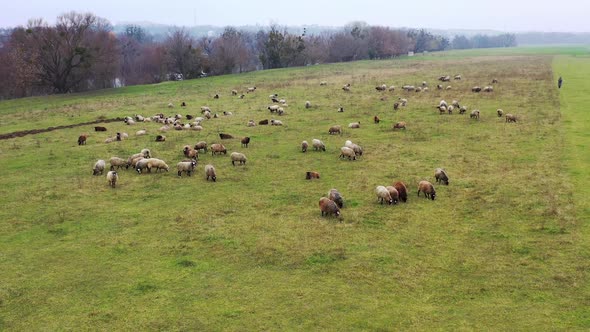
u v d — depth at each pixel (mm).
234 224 22453
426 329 14227
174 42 122500
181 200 26016
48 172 31875
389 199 24547
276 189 27625
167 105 63531
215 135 42250
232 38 135375
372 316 14945
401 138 39719
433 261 18453
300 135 41969
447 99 59656
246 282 17172
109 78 111812
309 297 16094
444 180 27547
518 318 14633
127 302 15977
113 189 28031
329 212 23109
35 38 89250
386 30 195625
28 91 101875
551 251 18781
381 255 18984
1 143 41719
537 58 145250
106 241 20812
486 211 23250
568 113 45906
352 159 33562
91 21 94375
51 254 19672
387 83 82188
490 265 18000
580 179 26797
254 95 71625
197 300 16016
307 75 107062
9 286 17078
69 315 15273
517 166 30156
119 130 46375
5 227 22531
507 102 54969
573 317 14547
